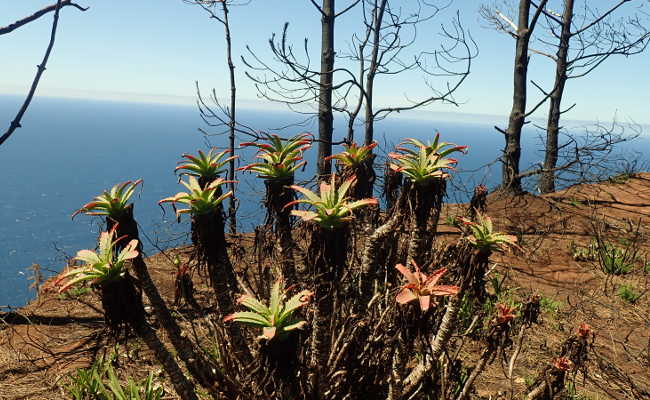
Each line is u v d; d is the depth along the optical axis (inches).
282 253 98.4
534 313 110.5
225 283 89.6
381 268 111.8
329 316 83.0
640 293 231.5
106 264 70.2
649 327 195.6
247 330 109.7
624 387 147.9
